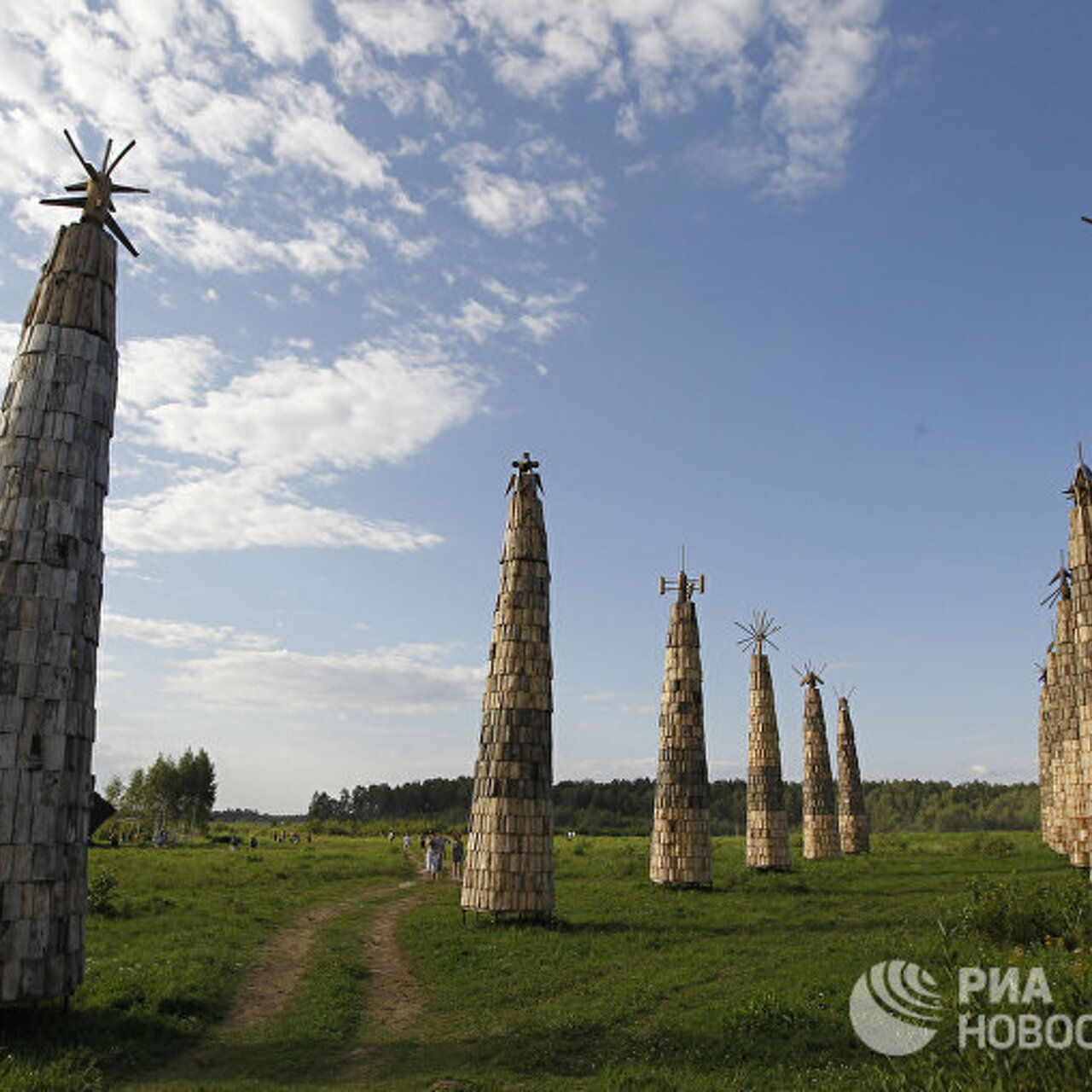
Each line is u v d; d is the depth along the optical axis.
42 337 20.03
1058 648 53.56
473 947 26.66
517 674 32.66
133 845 77.31
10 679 17.92
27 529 18.77
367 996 21.75
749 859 53.03
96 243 21.02
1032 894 24.00
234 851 64.88
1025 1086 11.24
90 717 19.20
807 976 20.97
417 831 115.44
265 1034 18.27
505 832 31.25
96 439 20.16
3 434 19.48
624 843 77.12
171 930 28.12
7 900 17.11
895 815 183.88
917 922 29.31
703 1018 17.97
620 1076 14.55
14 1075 14.09
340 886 43.66
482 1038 17.86
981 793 186.62
